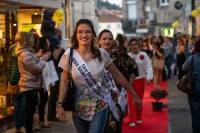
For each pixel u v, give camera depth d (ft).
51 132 32.55
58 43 35.65
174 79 75.56
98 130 19.43
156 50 61.26
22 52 28.66
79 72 19.31
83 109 19.57
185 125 36.14
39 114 33.83
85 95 19.56
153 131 33.86
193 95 26.81
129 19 218.38
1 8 34.86
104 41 25.44
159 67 61.05
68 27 56.29
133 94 20.61
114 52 26.81
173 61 80.89
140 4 207.92
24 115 29.17
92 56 19.49
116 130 20.49
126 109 23.18
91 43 19.70
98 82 19.51
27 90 28.73
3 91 36.22
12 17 37.47
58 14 42.06
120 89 22.35
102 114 19.57
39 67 28.76
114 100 20.51
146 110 43.39
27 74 28.76
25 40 28.76
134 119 35.42
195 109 26.91
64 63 19.53
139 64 34.83
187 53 64.85
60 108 19.58
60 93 19.65
